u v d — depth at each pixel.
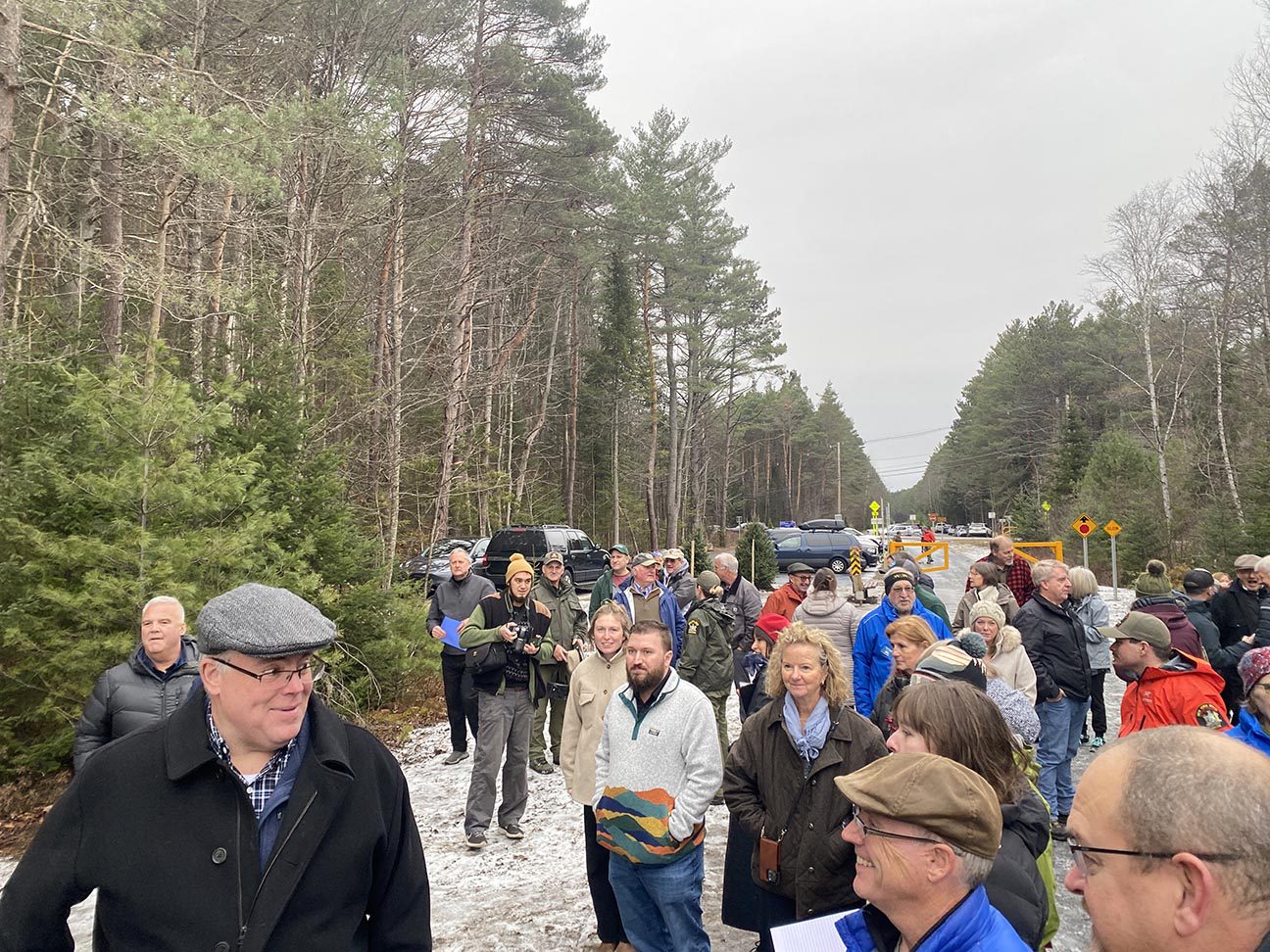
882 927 2.02
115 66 9.03
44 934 1.91
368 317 21.14
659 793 3.76
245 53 14.91
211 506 7.42
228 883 1.88
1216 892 1.24
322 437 13.69
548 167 25.42
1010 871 2.37
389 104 12.55
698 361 46.09
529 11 23.88
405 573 15.05
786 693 3.49
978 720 2.56
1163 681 4.77
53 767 7.01
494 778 6.09
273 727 1.94
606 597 9.07
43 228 9.55
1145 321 35.12
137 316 14.18
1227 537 22.06
